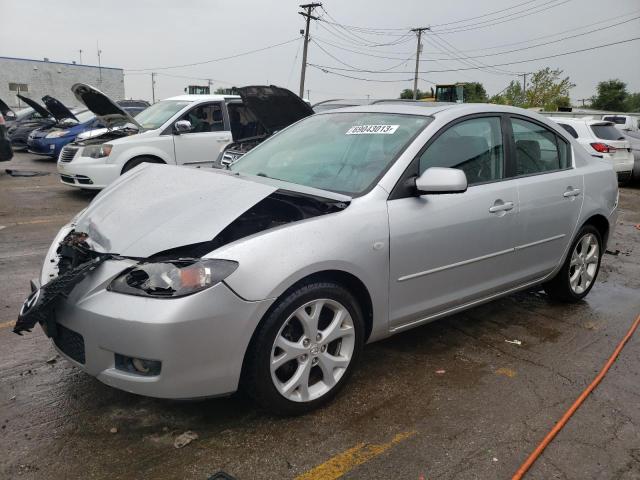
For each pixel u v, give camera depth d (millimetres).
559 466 2590
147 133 8953
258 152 4125
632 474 2545
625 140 12375
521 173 4016
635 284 5477
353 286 3061
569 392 3264
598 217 4719
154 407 2969
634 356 3785
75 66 51094
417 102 4188
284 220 3355
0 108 12242
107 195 3439
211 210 2809
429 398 3152
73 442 2656
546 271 4281
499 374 3463
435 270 3367
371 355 3688
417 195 3248
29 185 10914
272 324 2662
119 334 2475
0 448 2598
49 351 3596
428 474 2500
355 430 2816
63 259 2996
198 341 2484
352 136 3730
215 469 2492
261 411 2955
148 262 2631
